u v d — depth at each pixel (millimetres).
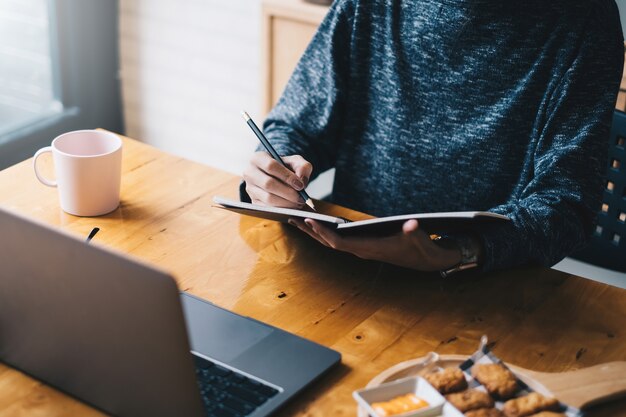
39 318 1026
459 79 1680
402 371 1096
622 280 1974
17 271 1005
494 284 1351
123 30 3605
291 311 1251
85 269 936
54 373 1064
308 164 1506
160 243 1408
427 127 1725
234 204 1348
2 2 3324
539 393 1056
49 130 3498
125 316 936
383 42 1746
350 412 1049
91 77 3596
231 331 1172
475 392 1035
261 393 1050
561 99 1548
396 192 1785
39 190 1553
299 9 2805
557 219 1438
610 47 1545
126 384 996
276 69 2992
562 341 1218
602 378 1091
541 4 1586
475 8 1631
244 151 3525
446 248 1348
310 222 1272
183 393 950
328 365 1111
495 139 1657
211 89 3504
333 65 1770
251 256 1389
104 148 1516
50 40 3445
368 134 1806
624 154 1721
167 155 1717
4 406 1042
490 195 1703
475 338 1214
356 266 1380
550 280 1370
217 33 3377
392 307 1276
